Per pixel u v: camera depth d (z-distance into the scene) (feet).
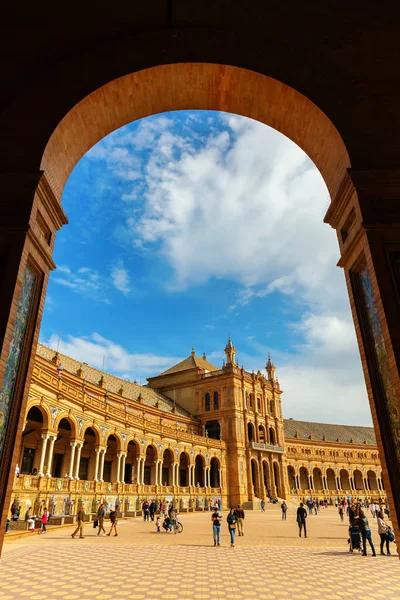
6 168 26.58
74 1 31.30
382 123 28.09
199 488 173.99
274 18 31.17
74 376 133.59
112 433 125.59
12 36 30.40
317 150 32.19
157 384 249.96
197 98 34.37
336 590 34.65
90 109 30.35
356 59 30.14
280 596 32.45
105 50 30.35
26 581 37.78
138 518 120.88
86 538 72.95
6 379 23.25
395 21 31.17
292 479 278.05
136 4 31.27
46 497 88.02
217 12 31.19
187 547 63.41
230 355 227.20
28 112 28.48
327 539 76.79
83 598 31.76
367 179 25.95
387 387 23.53
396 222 24.98
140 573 42.11
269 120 34.94
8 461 22.75
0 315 22.88
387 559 52.80
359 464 307.99
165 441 159.53
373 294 24.99
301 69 29.99
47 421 93.04
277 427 246.06
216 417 217.56
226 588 35.24
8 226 24.68
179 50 30.27
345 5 31.45
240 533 82.79
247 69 30.04
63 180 31.71
